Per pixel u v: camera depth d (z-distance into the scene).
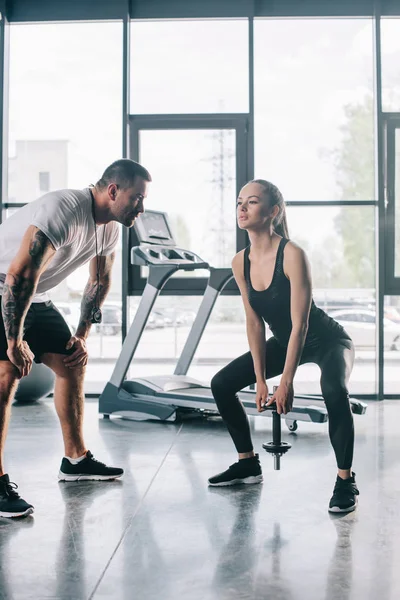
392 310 5.43
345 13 5.37
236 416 2.59
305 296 2.30
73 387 2.64
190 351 4.68
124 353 4.37
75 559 1.82
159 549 1.89
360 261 5.41
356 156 5.39
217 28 5.45
